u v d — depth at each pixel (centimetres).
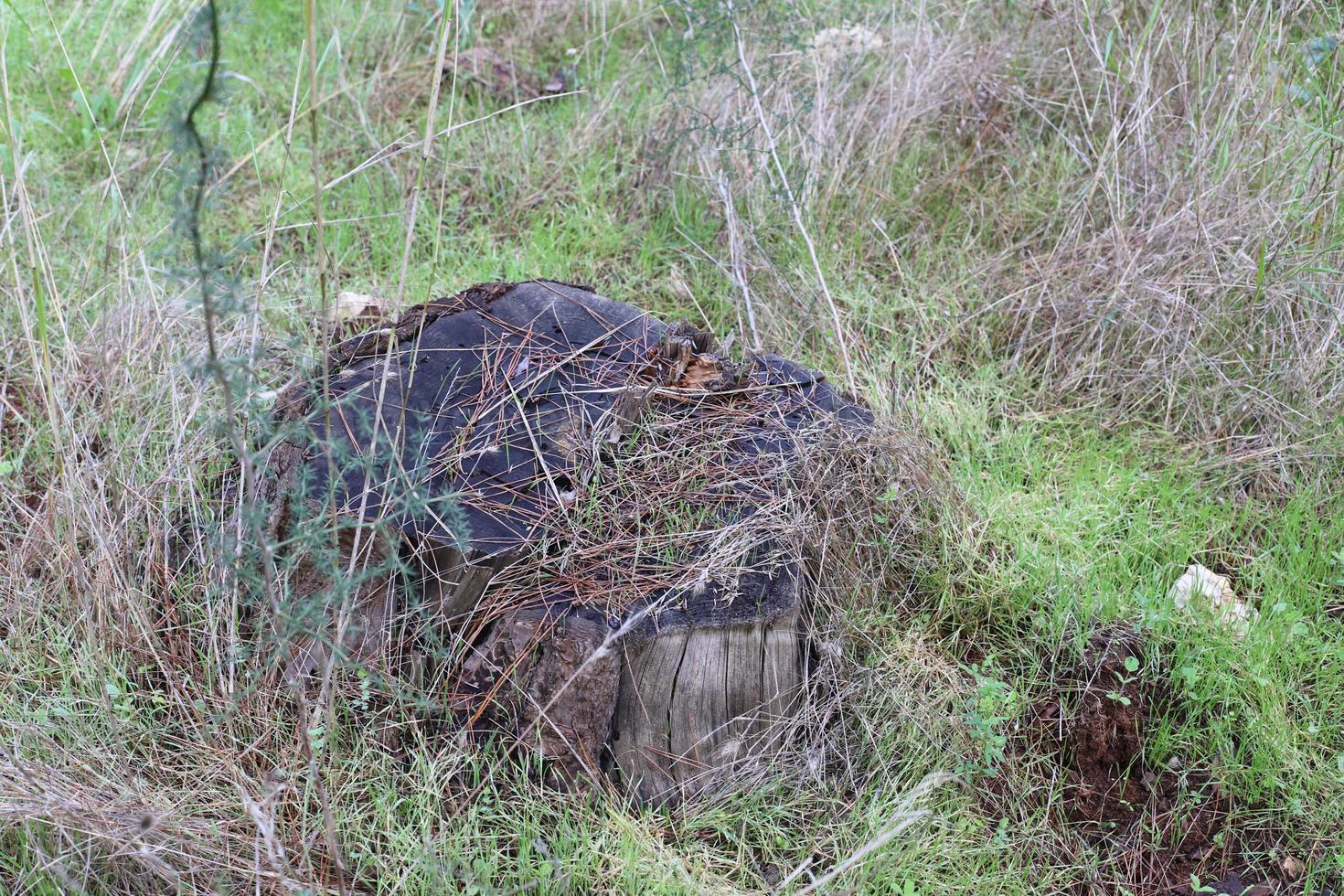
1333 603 333
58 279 399
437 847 239
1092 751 288
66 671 270
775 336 411
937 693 288
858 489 313
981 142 494
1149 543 340
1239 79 428
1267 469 369
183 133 178
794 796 268
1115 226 411
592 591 261
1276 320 395
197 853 230
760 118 422
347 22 560
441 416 289
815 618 288
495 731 258
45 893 223
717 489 284
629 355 313
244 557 247
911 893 241
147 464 320
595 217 470
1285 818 276
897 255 447
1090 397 402
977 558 326
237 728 261
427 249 445
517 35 584
